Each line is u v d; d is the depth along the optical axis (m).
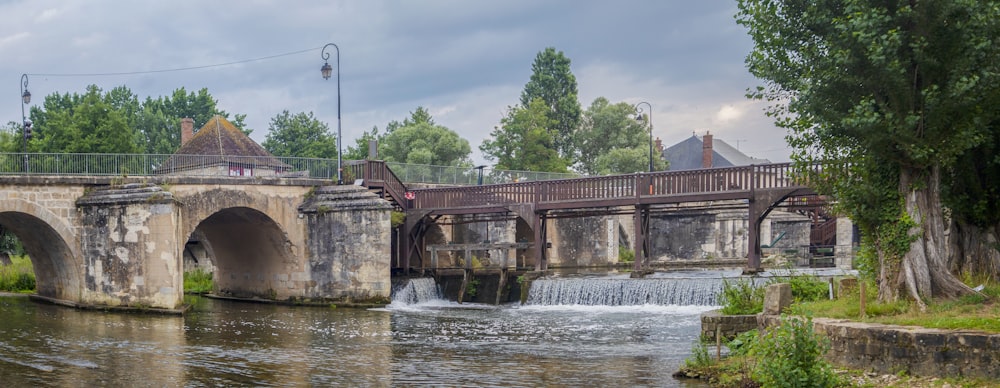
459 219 46.50
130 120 82.25
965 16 17.05
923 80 17.47
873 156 18.59
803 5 19.52
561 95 81.94
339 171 38.16
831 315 17.19
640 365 19.55
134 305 31.05
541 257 36.78
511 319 29.61
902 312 16.94
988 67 16.97
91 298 31.91
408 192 40.25
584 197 36.06
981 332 14.05
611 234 52.19
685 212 51.94
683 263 49.97
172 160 36.25
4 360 20.70
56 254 33.25
